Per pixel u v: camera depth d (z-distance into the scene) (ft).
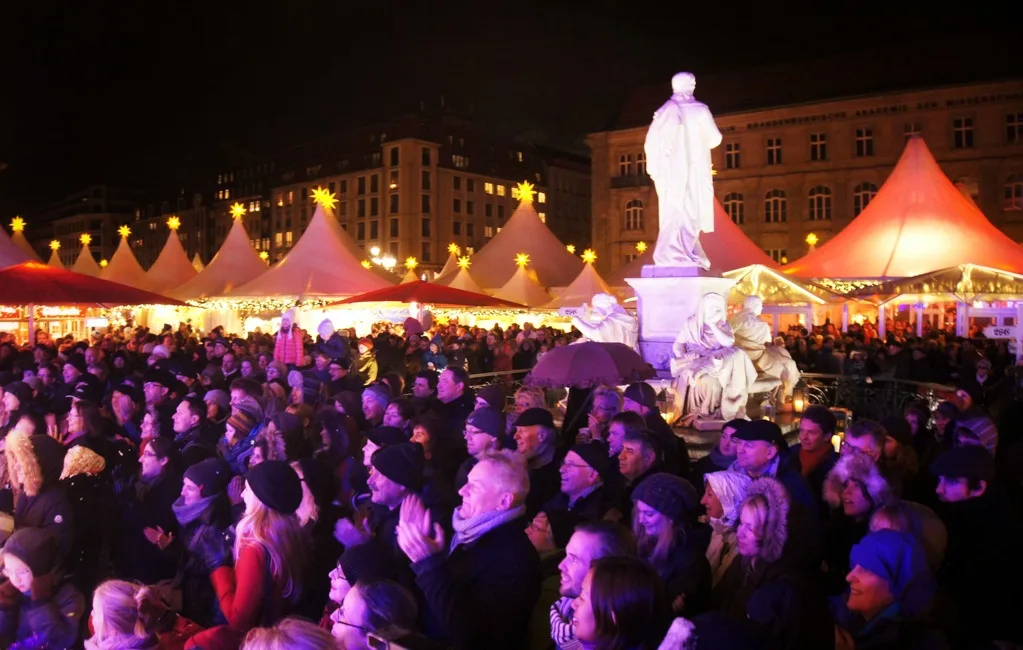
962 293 66.28
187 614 15.51
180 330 78.28
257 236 310.04
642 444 17.03
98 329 100.48
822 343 59.36
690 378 30.99
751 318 34.71
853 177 178.50
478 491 12.67
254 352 53.88
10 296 56.39
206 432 24.49
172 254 130.93
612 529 11.34
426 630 11.89
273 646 8.71
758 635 8.09
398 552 13.78
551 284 118.62
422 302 74.43
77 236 386.11
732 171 192.13
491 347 63.72
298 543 13.55
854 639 11.78
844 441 18.93
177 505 15.97
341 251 95.61
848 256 86.17
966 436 20.11
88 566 16.89
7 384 27.94
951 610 12.55
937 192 87.66
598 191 207.41
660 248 38.34
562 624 11.08
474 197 275.59
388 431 17.93
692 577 12.34
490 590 12.03
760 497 12.35
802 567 12.16
